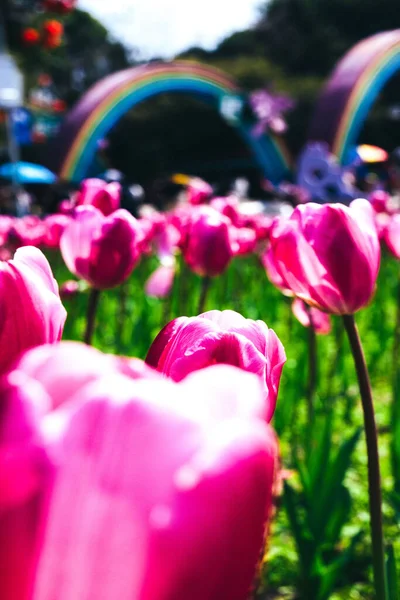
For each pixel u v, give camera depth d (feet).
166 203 18.76
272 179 32.19
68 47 57.52
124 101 26.73
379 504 1.92
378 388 6.59
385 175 25.30
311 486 3.16
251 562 0.40
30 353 0.42
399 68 29.01
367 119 47.91
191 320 0.78
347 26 60.18
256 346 0.81
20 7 28.22
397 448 3.83
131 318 7.52
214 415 0.39
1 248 4.75
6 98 13.29
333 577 2.91
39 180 18.63
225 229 3.32
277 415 4.56
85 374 0.40
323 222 1.93
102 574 0.36
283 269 1.99
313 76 58.54
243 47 61.67
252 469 0.38
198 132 49.14
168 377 0.72
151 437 0.36
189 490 0.36
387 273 10.48
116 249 2.37
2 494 0.36
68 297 4.83
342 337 4.84
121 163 49.44
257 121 30.55
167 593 0.37
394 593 2.15
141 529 0.36
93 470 0.36
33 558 0.36
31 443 0.36
